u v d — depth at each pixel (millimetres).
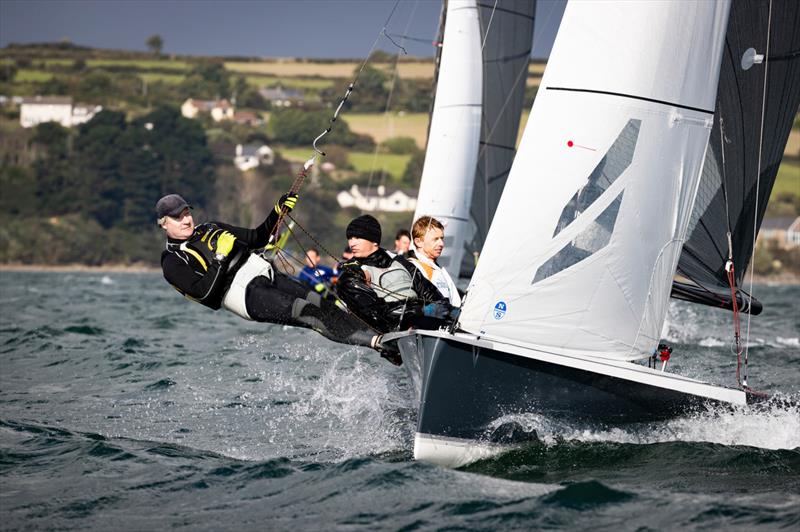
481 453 20094
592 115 20781
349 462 19469
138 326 55156
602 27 20812
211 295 21391
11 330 49344
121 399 28172
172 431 23578
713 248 27016
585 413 20750
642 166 20984
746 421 21578
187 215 21766
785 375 32844
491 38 41656
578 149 20797
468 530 15695
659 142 21047
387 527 15938
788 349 41375
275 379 31359
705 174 26891
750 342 44781
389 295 21766
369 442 22016
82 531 16188
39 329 48469
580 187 20828
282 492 18000
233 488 18391
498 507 16703
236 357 37844
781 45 26047
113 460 20531
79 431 23547
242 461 20359
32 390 30031
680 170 21328
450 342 19656
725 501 17016
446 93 41500
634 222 21078
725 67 26109
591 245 20922
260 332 50312
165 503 17594
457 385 19781
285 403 26906
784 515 16250
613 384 20609
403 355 21188
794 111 26484
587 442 20938
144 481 18969
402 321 21656
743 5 25672
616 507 16656
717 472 19094
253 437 22828
